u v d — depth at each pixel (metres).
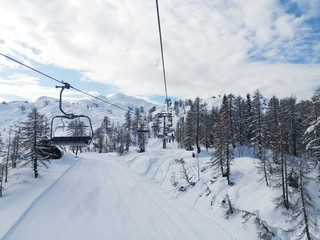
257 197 23.20
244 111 56.56
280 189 22.42
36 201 27.53
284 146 21.97
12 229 20.59
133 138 101.69
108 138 103.31
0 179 29.75
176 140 91.38
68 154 62.50
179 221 22.52
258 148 42.53
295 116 42.97
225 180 28.77
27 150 37.31
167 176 37.44
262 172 26.73
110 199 28.59
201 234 19.95
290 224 18.45
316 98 29.72
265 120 42.75
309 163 22.44
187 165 39.34
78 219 22.83
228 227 20.84
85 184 35.41
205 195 27.58
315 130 24.09
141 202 27.64
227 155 28.56
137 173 42.75
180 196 29.75
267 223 19.39
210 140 52.31
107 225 21.58
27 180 34.62
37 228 20.94
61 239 19.14
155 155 50.72
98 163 54.78
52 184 34.88
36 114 36.78
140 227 21.22
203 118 51.28
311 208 19.08
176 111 155.25
